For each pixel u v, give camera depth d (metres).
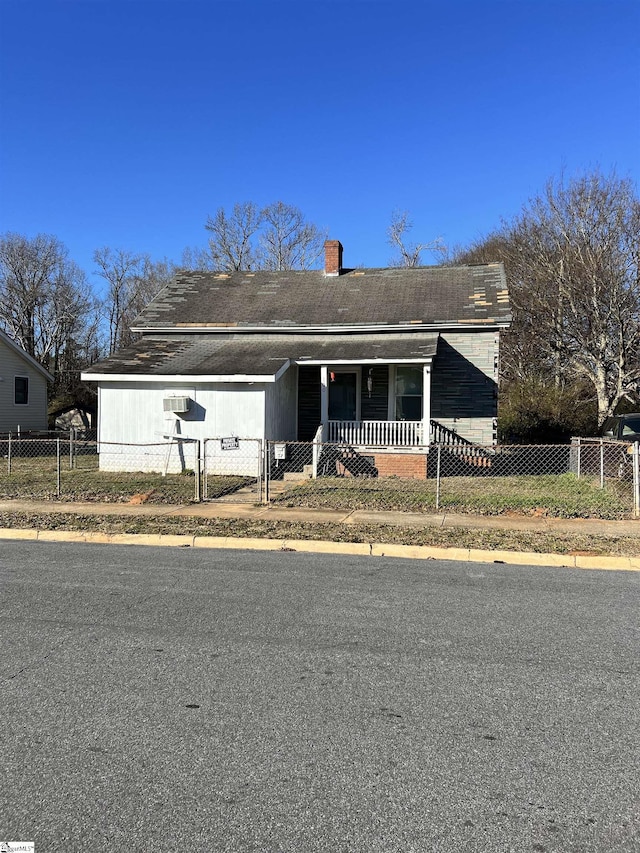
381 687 3.92
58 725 3.42
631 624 5.19
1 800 2.75
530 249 32.28
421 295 18.94
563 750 3.19
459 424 17.25
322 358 15.73
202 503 11.12
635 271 27.28
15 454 21.72
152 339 18.64
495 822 2.61
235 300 20.14
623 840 2.50
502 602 5.81
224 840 2.49
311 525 9.23
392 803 2.73
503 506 10.50
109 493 12.10
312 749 3.17
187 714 3.55
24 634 4.86
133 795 2.78
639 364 26.95
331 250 21.66
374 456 15.30
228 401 15.23
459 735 3.33
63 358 44.06
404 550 7.92
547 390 25.00
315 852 2.42
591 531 8.77
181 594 6.02
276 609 5.54
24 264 43.38
